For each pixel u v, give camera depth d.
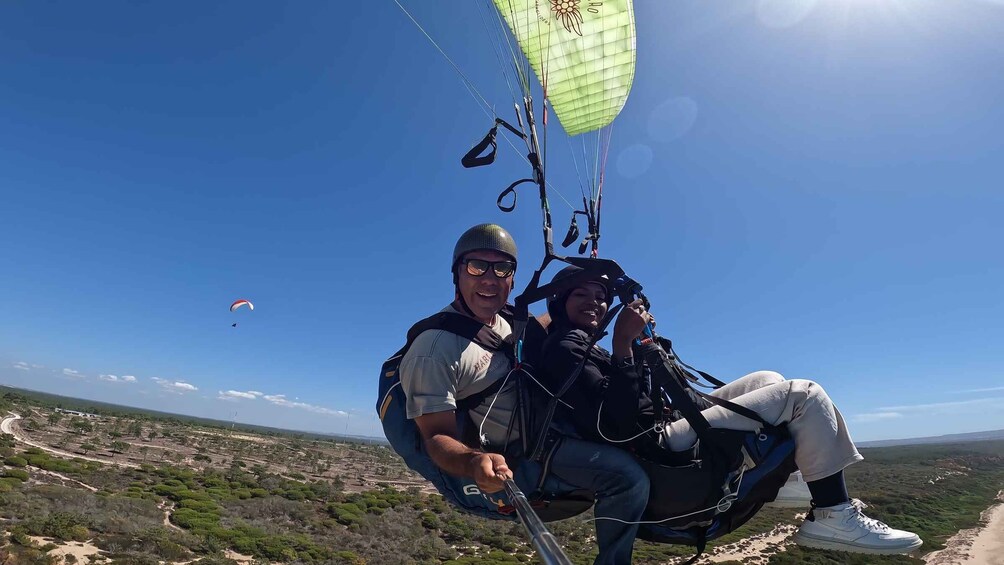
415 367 2.17
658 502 2.24
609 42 2.98
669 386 2.20
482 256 2.42
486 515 2.45
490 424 2.32
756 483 2.24
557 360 2.28
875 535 1.99
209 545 31.23
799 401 2.16
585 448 2.21
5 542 25.62
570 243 3.16
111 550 27.69
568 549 29.38
